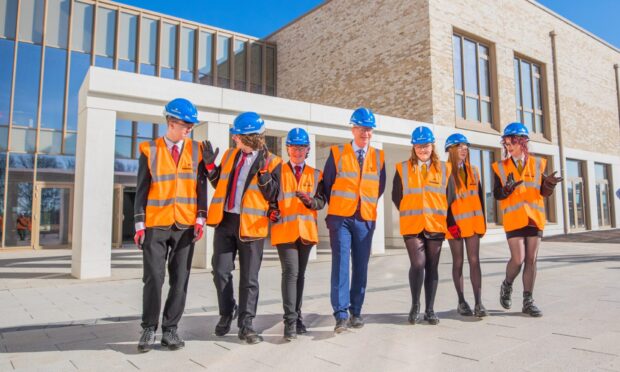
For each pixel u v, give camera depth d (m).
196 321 4.52
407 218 4.23
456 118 15.17
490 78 16.83
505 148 4.63
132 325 4.50
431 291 4.16
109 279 8.03
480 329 3.83
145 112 8.94
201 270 9.13
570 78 20.59
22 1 15.63
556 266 8.37
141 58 17.72
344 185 4.04
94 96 8.43
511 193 4.42
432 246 4.18
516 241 4.44
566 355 2.99
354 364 2.99
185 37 18.92
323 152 15.98
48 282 7.74
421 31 14.70
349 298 3.96
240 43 20.69
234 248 3.89
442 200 4.25
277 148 19.16
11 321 4.68
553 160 19.09
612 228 22.28
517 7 18.05
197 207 3.70
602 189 22.23
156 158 3.57
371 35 16.59
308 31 19.73
